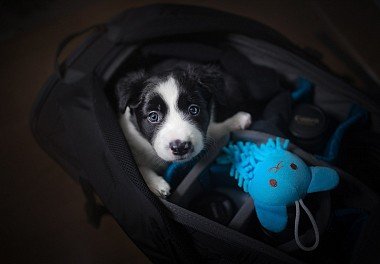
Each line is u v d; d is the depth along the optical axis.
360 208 0.37
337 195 0.38
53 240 0.51
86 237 0.51
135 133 0.44
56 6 0.73
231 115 0.47
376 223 0.32
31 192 0.55
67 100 0.41
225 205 0.40
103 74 0.41
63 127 0.44
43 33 0.70
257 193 0.35
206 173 0.40
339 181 0.36
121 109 0.41
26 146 0.59
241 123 0.44
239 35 0.46
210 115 0.45
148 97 0.41
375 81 0.61
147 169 0.42
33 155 0.58
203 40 0.47
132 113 0.44
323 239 0.35
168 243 0.33
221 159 0.40
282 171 0.34
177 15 0.43
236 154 0.39
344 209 0.38
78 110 0.40
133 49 0.43
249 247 0.32
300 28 0.68
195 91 0.42
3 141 0.59
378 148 0.42
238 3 0.72
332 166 0.37
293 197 0.34
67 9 0.73
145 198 0.33
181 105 0.40
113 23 0.42
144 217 0.33
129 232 0.36
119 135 0.36
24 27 0.71
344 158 0.44
